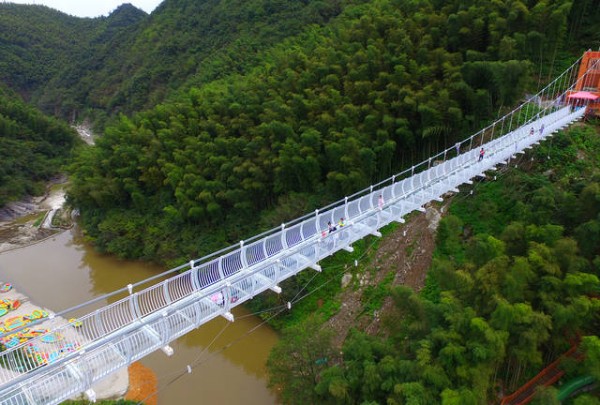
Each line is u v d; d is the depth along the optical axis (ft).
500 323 39.68
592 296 45.60
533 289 44.52
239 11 207.21
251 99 100.27
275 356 47.78
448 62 78.13
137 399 54.75
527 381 44.83
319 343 46.42
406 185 58.54
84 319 31.09
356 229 50.29
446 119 74.38
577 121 73.05
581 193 51.24
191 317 35.35
